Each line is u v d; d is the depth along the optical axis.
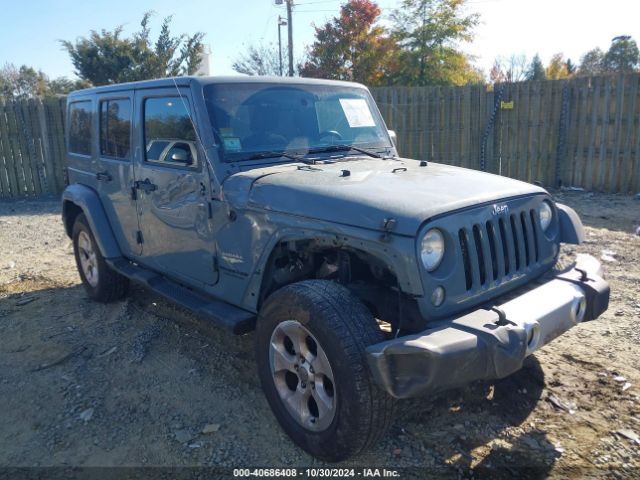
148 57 24.27
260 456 3.12
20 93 35.94
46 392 3.89
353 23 24.38
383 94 11.86
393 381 2.56
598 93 10.73
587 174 11.17
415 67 24.66
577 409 3.45
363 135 4.50
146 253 4.61
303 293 2.91
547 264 3.48
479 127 11.68
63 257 7.54
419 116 11.91
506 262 3.14
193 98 3.80
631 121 10.54
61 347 4.58
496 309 2.77
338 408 2.76
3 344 4.70
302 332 2.94
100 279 5.34
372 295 3.13
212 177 3.65
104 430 3.42
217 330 4.80
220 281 3.77
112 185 4.91
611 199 10.40
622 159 10.78
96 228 5.07
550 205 3.55
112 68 24.06
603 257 6.48
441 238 2.80
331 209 2.97
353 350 2.68
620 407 3.45
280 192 3.25
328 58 25.08
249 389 3.83
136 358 4.32
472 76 26.22
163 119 4.16
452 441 3.18
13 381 4.06
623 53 43.16
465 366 2.54
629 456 3.01
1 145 12.95
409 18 24.77
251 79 4.07
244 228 3.45
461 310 2.90
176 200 4.04
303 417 3.03
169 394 3.80
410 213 2.72
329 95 4.44
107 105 4.94
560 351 4.17
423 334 2.59
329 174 3.47
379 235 2.72
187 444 3.25
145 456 3.16
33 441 3.34
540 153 11.47
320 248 3.21
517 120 11.45
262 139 3.90
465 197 2.99
